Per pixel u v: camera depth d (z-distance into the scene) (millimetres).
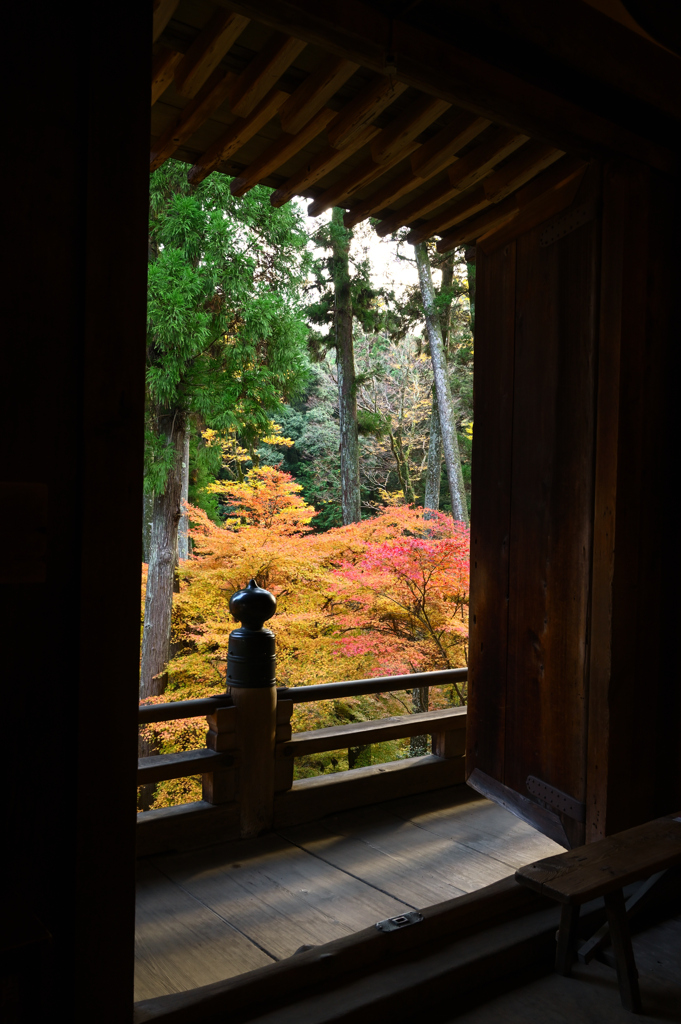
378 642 7945
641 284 2633
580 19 2420
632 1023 2010
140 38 1689
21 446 1607
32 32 1608
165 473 9367
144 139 1702
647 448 2703
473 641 3488
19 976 1362
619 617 2631
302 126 2727
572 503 2816
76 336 1666
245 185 3166
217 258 9336
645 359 2674
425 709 9328
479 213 3527
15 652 1614
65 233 1648
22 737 1629
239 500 9594
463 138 2670
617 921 2074
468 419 15883
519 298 3188
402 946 2182
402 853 3166
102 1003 1695
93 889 1680
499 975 2221
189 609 9281
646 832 2270
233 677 3273
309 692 3465
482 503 3443
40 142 1615
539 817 2947
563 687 2850
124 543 1698
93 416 1653
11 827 1623
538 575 3014
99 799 1682
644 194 2621
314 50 2355
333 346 14336
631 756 2701
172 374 9125
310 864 3049
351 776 3645
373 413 14930
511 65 2410
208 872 2963
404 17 2145
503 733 3234
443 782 3939
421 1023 2008
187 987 2225
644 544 2709
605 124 2516
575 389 2809
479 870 3023
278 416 17109
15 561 1590
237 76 2510
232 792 3271
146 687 9656
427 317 14094
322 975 2039
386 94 2404
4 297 1582
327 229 13844
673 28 2135
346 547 8828
